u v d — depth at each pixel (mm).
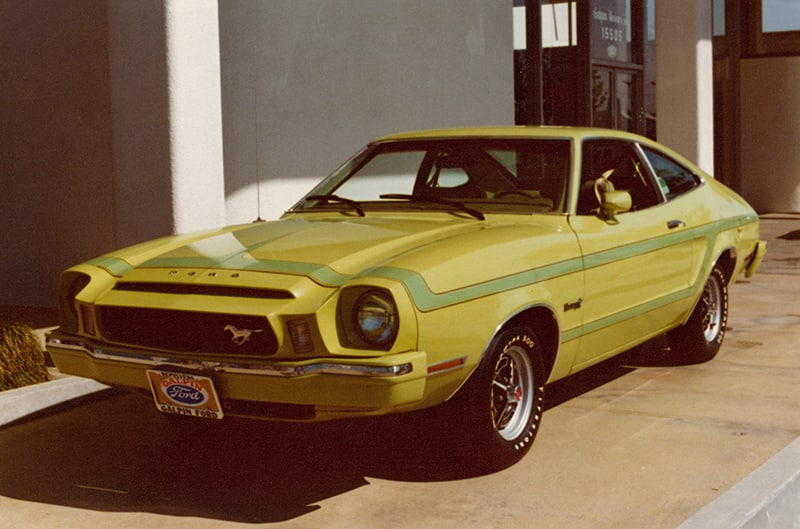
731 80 20562
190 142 7238
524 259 4648
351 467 4820
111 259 4746
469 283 4289
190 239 5016
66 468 4891
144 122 7246
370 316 4000
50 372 6523
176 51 7137
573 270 4953
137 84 7262
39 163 9758
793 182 20844
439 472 4715
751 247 7234
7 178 9992
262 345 4066
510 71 12000
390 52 10508
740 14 21219
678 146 13625
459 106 11297
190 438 5359
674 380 6441
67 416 5844
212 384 4129
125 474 4785
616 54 15883
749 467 4680
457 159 5547
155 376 4289
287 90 9555
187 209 7234
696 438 5152
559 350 4949
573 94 14906
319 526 4082
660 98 13680
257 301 4090
